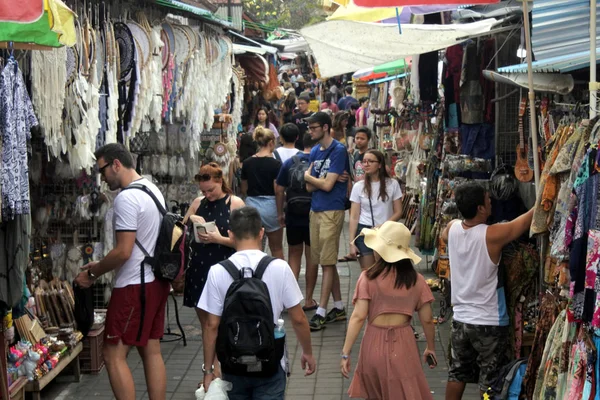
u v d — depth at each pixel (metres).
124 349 5.66
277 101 22.03
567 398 4.62
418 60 10.09
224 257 6.61
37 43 4.16
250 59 16.88
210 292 4.69
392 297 5.06
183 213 10.55
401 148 12.27
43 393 6.72
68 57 5.94
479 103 8.33
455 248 5.52
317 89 28.95
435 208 9.71
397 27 7.31
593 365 4.30
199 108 9.48
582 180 4.30
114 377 5.61
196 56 9.18
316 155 8.73
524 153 7.07
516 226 5.33
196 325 8.81
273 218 9.30
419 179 11.17
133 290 5.60
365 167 8.35
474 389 6.74
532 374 5.30
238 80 13.13
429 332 5.20
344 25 7.29
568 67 5.16
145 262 5.61
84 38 6.20
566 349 4.73
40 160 7.57
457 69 8.59
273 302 4.68
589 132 4.48
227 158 11.79
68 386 6.90
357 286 5.17
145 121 8.23
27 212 4.84
